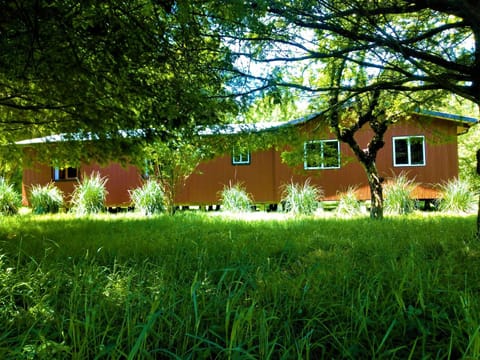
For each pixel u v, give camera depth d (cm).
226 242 511
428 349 189
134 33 393
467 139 2459
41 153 685
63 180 1641
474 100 455
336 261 362
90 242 513
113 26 385
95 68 452
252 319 206
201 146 596
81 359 166
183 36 417
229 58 450
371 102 865
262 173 1491
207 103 473
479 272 315
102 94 493
